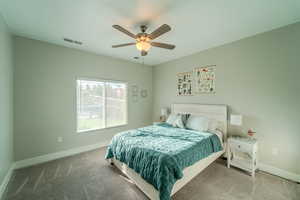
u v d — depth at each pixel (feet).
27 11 6.28
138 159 6.38
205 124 9.93
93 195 6.21
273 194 6.29
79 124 11.46
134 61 14.75
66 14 6.51
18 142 8.64
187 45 10.34
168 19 6.93
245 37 9.04
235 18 6.86
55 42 9.73
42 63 9.51
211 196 6.13
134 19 6.91
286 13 6.46
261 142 8.48
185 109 12.73
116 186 6.84
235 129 9.68
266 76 8.28
